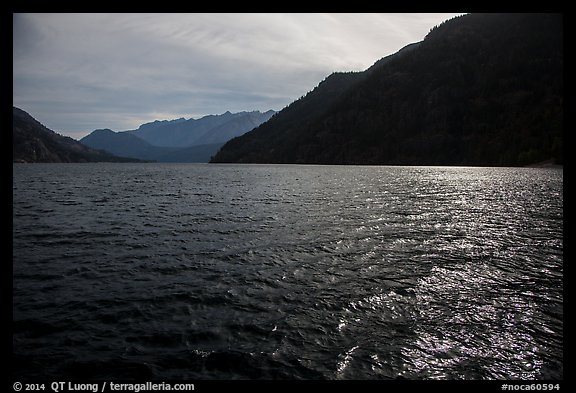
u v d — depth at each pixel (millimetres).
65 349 9891
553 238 23688
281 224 28828
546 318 11867
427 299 13438
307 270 17016
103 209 37156
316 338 10570
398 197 48781
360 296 13758
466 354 9781
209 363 9336
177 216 32781
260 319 11812
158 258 18984
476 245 21781
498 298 13508
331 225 28422
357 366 9211
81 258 18781
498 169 145000
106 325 11297
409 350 9930
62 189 61500
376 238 23797
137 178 98625
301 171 143625
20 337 10453
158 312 12297
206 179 94062
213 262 18297
